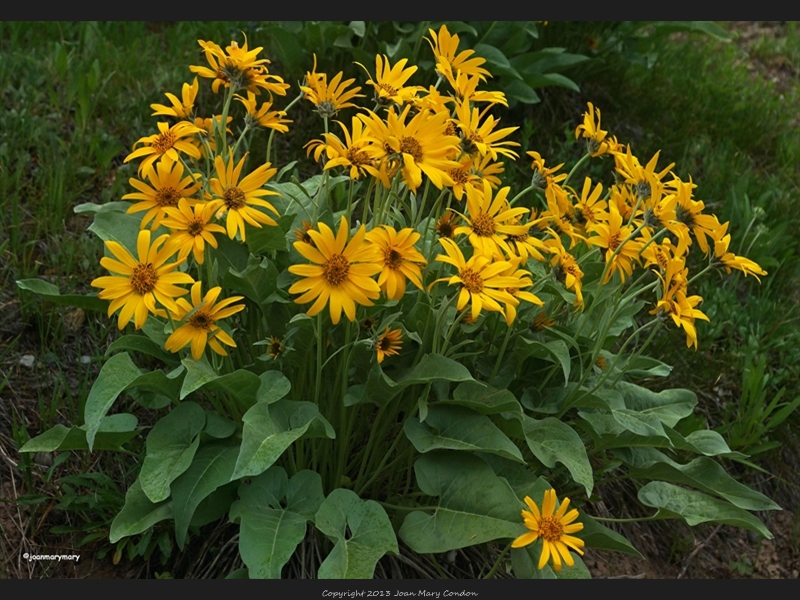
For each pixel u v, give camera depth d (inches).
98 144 64.3
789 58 106.5
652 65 87.0
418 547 42.3
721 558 59.9
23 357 54.6
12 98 67.1
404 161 40.7
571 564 40.1
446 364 42.6
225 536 48.6
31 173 63.2
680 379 63.9
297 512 43.7
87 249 58.9
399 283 40.2
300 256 46.4
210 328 42.4
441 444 43.6
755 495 47.3
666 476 48.5
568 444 44.4
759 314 68.2
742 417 62.6
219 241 45.9
